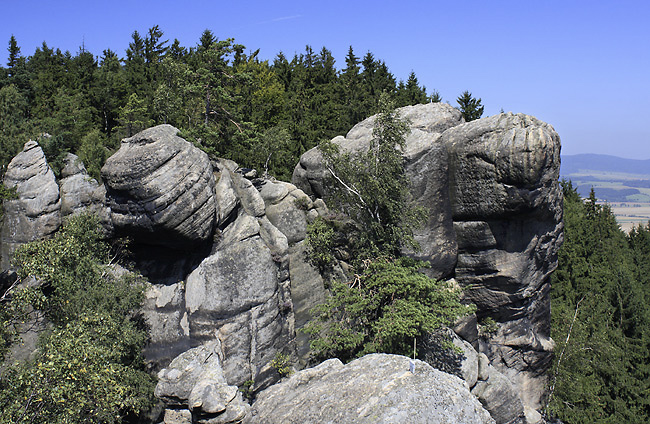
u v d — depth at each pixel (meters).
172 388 25.59
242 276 30.95
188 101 38.75
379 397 17.83
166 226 28.97
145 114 46.16
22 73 60.31
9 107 44.84
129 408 26.84
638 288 65.06
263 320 31.12
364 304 29.84
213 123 39.31
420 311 28.47
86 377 18.55
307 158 41.66
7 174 32.41
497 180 33.03
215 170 34.06
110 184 29.56
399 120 33.19
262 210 35.03
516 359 37.62
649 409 46.56
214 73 38.88
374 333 30.58
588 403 43.22
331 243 36.12
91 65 75.00
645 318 52.59
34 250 23.22
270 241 33.88
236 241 31.83
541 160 31.44
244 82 40.19
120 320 26.28
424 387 18.06
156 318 30.48
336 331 29.92
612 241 81.75
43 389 17.38
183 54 74.50
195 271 31.02
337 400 18.53
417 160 34.16
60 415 17.84
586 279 62.03
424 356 32.50
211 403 24.22
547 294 38.97
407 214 33.09
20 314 22.12
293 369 32.00
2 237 31.78
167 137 29.91
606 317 53.19
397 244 34.53
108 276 28.78
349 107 63.12
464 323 34.97
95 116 57.66
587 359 45.59
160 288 31.27
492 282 35.94
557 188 34.53
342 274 35.94
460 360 32.47
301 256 36.38
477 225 35.41
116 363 23.67
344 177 34.78
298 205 37.81
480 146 33.66
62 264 24.67
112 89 58.44
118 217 30.12
